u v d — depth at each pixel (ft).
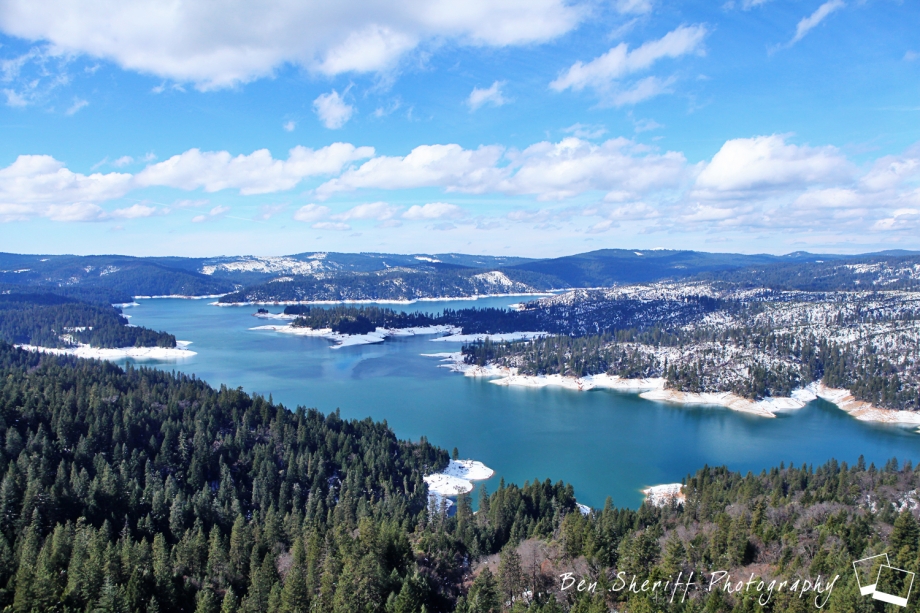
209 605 332.19
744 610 305.94
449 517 513.86
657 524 447.42
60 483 460.55
